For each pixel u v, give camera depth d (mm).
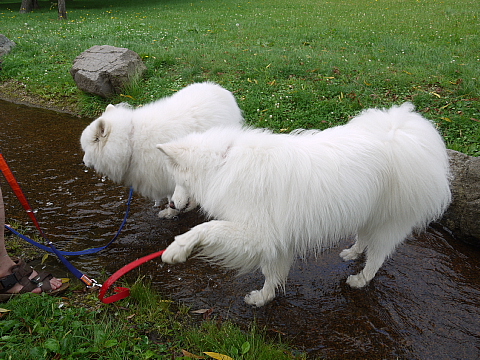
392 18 14445
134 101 7195
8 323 2463
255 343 2615
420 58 8586
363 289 3230
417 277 3359
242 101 6711
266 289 3033
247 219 2553
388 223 2947
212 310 2990
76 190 4723
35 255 3523
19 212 4203
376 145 2680
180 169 2844
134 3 23016
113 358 2326
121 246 3768
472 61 8148
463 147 4969
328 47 10109
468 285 3264
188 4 21594
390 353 2635
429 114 5770
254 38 11586
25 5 20391
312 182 2521
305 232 2613
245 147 2652
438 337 2752
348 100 6414
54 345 2307
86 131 3793
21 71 9109
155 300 2990
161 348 2523
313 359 2586
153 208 4469
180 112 3893
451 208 3900
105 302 2838
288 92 6867
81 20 16438
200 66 8469
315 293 3203
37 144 5949
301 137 2826
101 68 7465
